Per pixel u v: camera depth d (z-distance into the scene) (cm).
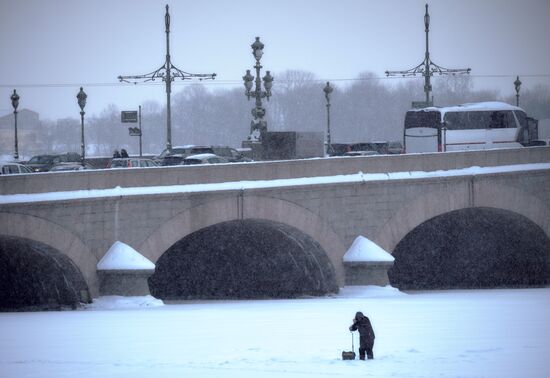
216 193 16488
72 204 14975
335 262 18062
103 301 15350
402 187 18800
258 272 19762
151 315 14150
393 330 12225
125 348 10669
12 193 14338
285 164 17388
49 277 15812
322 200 17862
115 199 15412
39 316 14000
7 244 15350
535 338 11450
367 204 18400
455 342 11094
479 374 8944
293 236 18150
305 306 15838
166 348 10650
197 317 13812
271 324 12962
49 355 10181
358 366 9362
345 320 13438
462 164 19562
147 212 15825
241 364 9525
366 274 18138
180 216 16162
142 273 15375
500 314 14225
